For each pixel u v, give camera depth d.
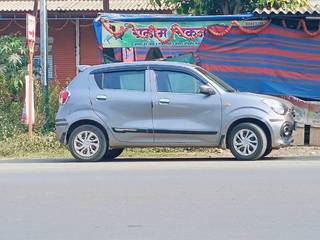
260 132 12.16
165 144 12.51
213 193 8.88
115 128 12.58
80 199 8.66
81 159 12.78
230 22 15.16
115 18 15.73
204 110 12.31
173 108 12.41
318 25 14.94
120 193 9.02
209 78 12.49
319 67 14.96
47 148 14.70
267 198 8.46
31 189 9.51
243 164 11.77
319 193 8.77
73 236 6.75
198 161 12.59
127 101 12.53
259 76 15.13
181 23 15.48
